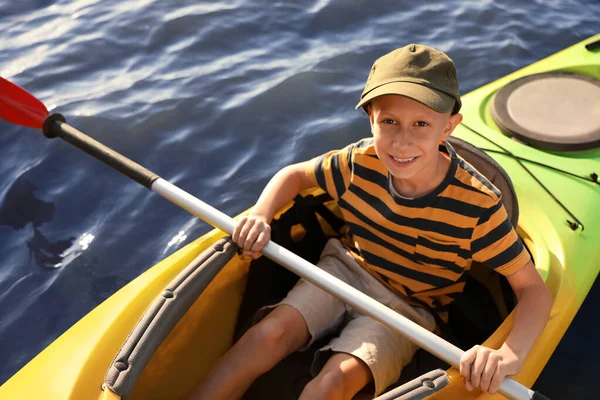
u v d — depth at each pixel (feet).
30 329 7.15
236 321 6.26
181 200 5.83
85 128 9.46
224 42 11.28
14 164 8.96
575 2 13.06
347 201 5.78
